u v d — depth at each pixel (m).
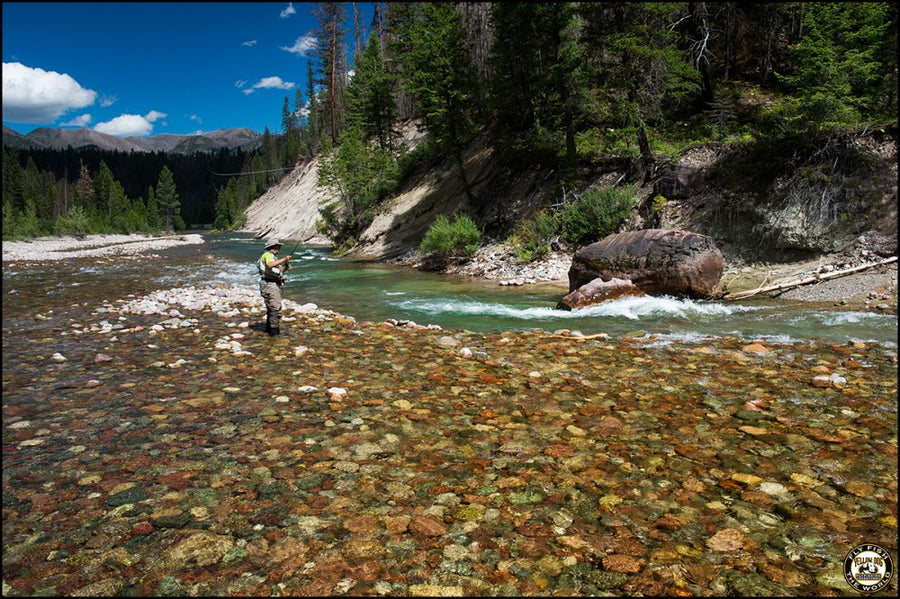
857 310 10.51
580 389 6.33
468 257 22.61
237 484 3.99
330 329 10.29
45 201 88.44
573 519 3.48
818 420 5.16
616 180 20.56
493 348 8.57
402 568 2.98
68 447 4.72
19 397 6.19
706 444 4.67
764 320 10.13
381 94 46.69
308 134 93.31
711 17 27.02
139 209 104.31
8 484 4.00
